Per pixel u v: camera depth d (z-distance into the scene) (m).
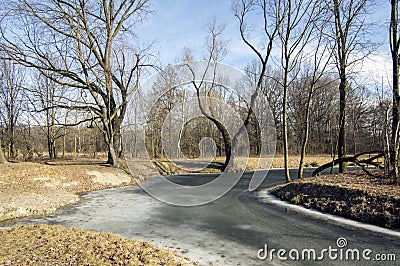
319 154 35.38
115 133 19.23
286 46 13.99
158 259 4.80
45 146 34.09
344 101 14.03
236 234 6.89
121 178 17.19
